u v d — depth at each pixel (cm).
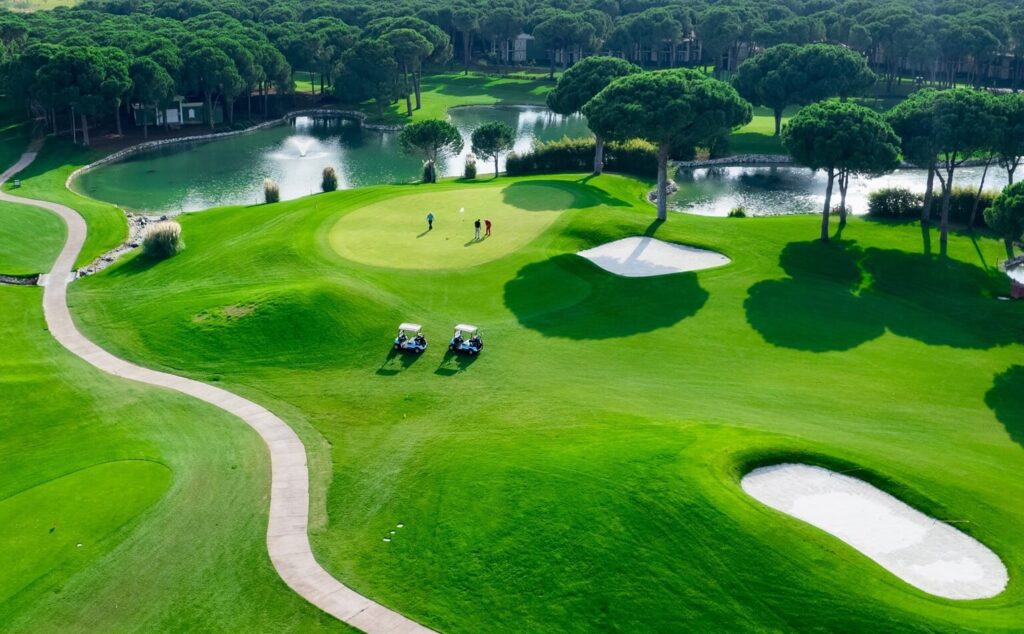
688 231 9144
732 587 3759
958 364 6438
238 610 3869
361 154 16262
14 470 5106
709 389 5909
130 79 16062
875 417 5525
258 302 7150
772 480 4522
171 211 12306
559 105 13612
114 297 7969
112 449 5291
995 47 18575
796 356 6506
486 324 7056
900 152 9125
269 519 4506
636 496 4262
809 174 14212
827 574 3753
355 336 6825
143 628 3788
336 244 8694
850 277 8294
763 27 19812
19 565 4172
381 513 4519
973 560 3988
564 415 5475
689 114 8900
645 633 3619
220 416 5712
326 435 5438
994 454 5053
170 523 4484
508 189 10956
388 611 3828
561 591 3844
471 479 4678
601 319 7144
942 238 8994
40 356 6688
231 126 18262
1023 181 7869
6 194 12556
